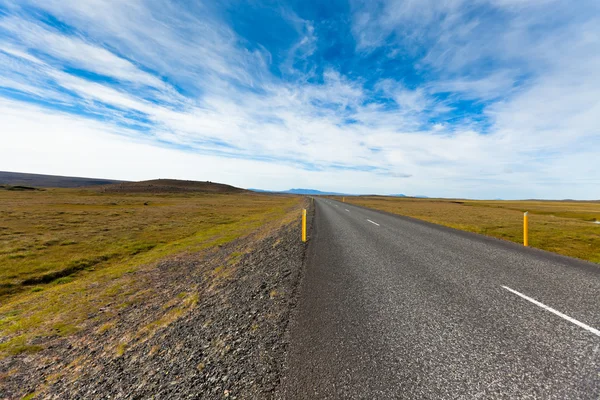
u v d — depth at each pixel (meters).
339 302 4.61
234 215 38.72
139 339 4.79
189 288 8.02
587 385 2.44
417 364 2.82
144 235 22.22
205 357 3.32
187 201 75.50
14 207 41.78
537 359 2.85
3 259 14.69
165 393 2.78
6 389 4.32
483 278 5.75
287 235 12.75
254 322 4.05
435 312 4.11
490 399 2.31
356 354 3.04
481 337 3.34
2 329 7.18
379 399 2.35
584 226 18.11
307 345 3.26
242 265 8.46
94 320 7.19
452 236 11.51
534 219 23.44
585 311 4.05
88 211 39.53
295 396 2.43
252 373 2.81
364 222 17.11
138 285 9.99
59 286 11.19
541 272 6.17
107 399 3.04
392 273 6.22
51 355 5.41
